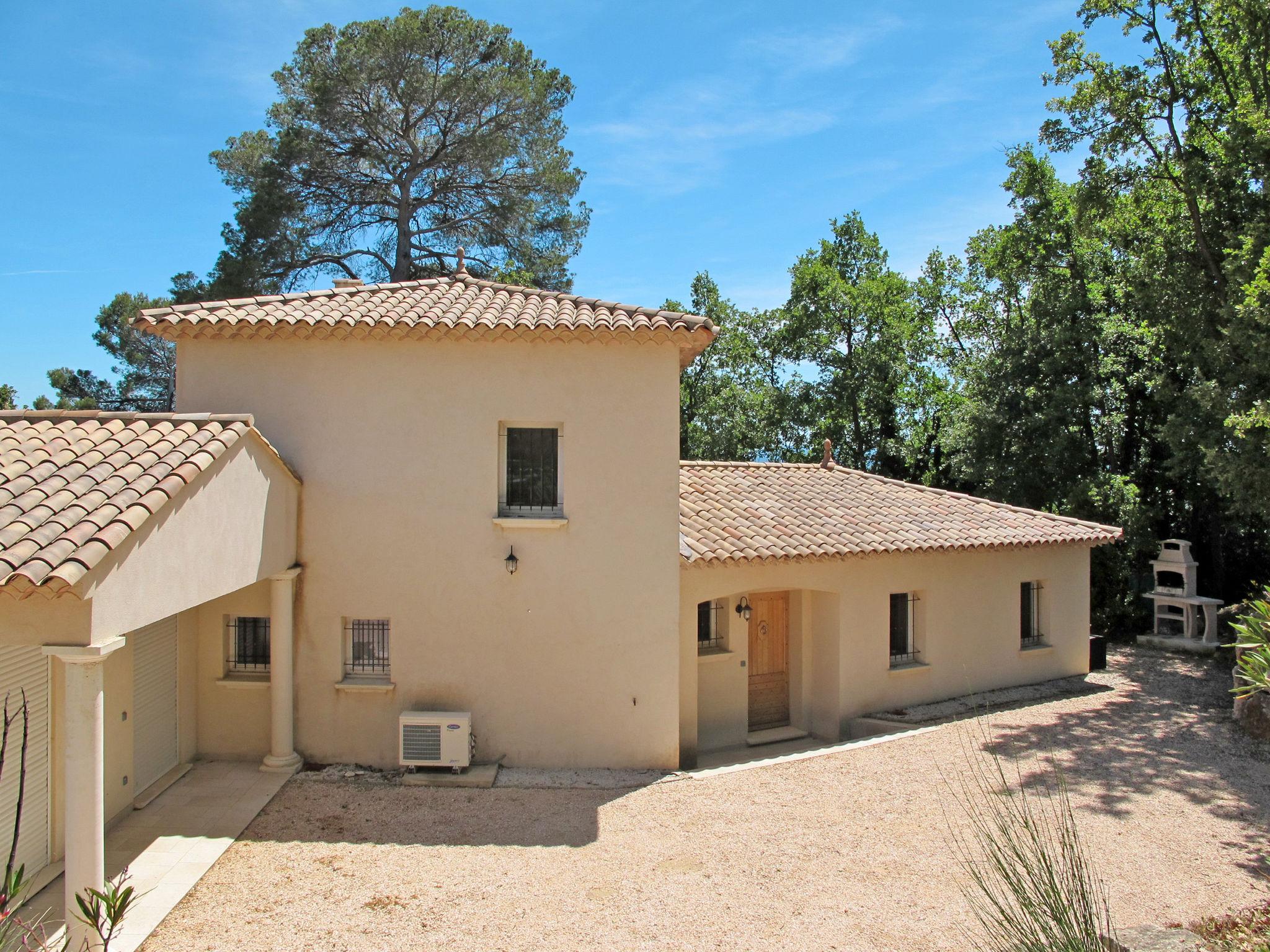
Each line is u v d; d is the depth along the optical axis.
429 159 27.42
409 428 10.90
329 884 7.83
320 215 27.44
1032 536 15.05
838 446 30.70
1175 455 20.20
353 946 6.80
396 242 28.22
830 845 8.73
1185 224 20.12
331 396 10.89
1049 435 22.62
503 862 8.35
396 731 10.88
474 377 10.93
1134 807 9.74
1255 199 18.36
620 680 11.02
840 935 6.97
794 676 14.38
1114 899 7.55
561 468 11.05
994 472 23.25
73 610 6.32
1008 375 23.56
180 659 10.69
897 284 30.41
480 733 10.93
